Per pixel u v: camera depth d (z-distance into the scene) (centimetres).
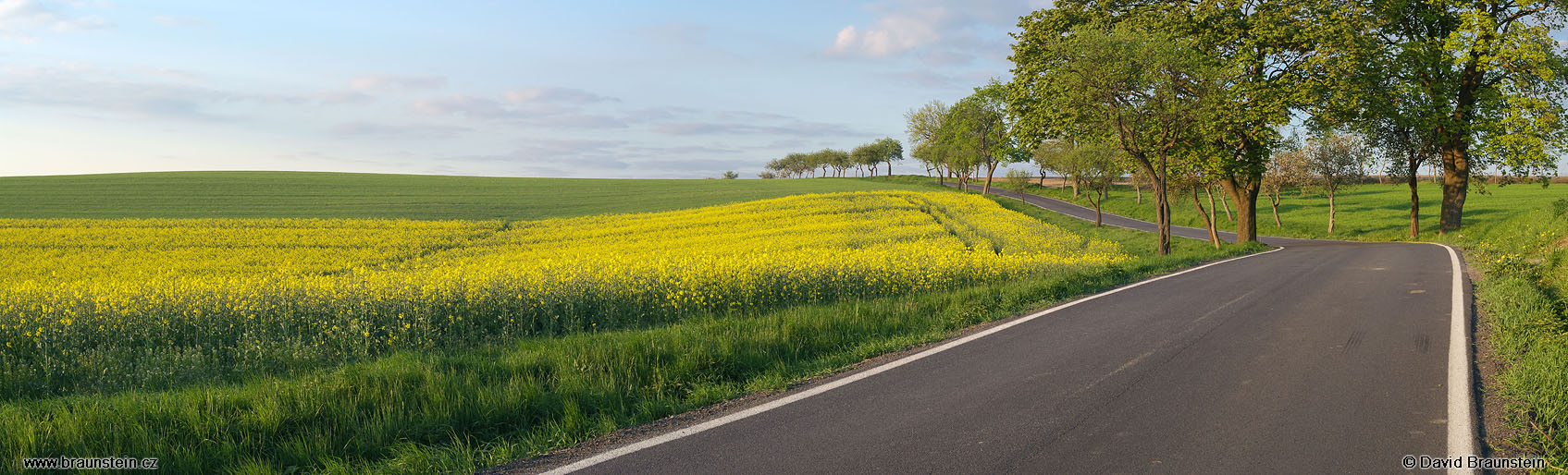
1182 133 2738
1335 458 443
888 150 14975
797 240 2909
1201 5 2744
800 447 486
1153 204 7144
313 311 1145
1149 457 452
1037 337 845
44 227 4216
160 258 3119
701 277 1303
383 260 3155
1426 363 668
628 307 1192
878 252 2002
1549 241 1731
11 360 951
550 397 603
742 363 727
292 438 523
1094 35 2414
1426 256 1888
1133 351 757
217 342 1061
